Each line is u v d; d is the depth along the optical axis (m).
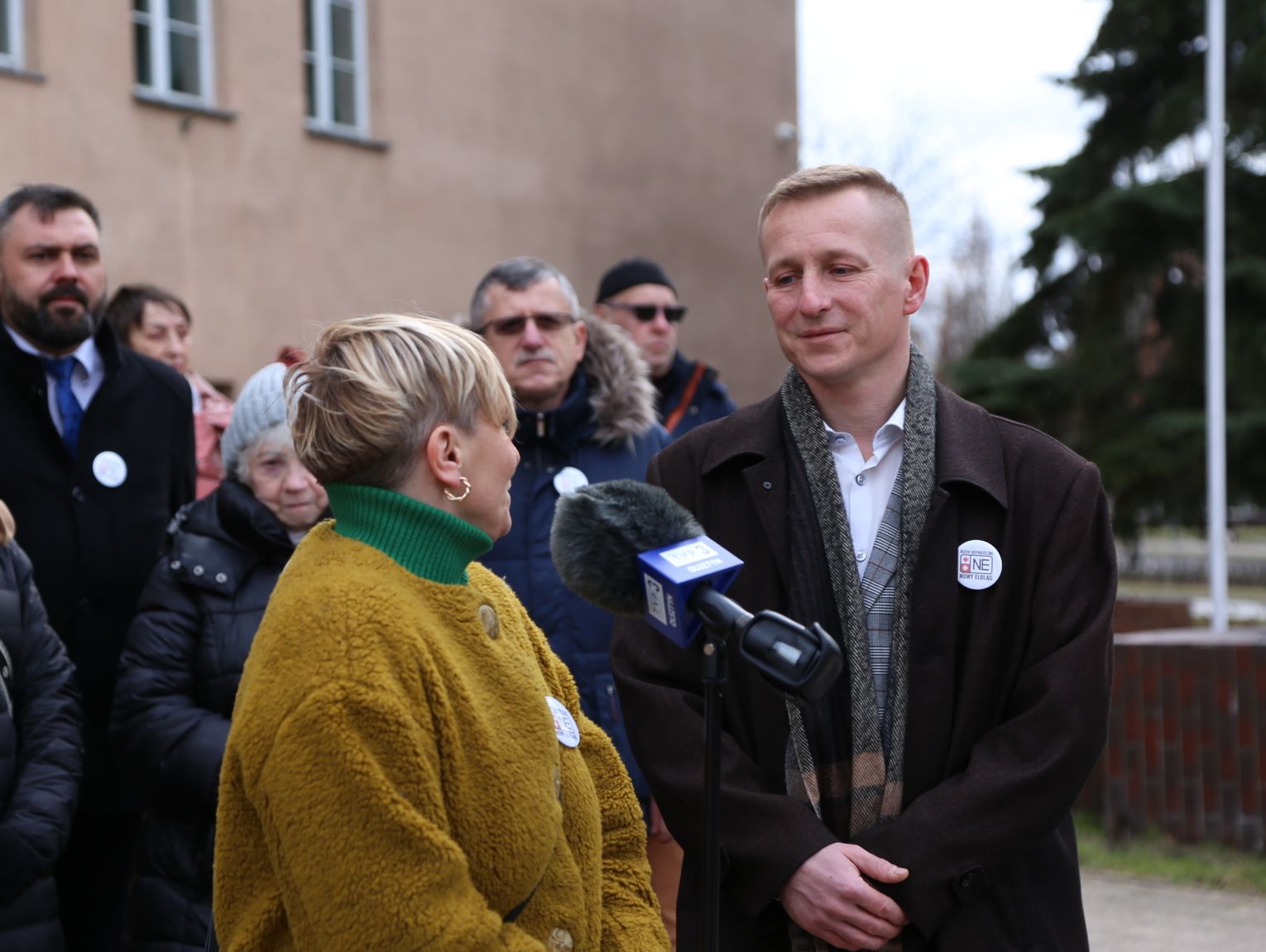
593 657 3.55
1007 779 2.20
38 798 2.88
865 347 2.41
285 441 3.08
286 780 1.58
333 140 11.30
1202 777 5.59
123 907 3.66
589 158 13.47
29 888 2.85
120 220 9.84
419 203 11.98
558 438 3.66
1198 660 5.60
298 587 1.70
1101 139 15.62
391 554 1.75
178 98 10.32
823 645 1.70
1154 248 14.83
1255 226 14.54
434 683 1.66
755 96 15.15
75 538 3.70
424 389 1.77
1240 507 14.64
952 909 2.19
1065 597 2.32
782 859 2.21
